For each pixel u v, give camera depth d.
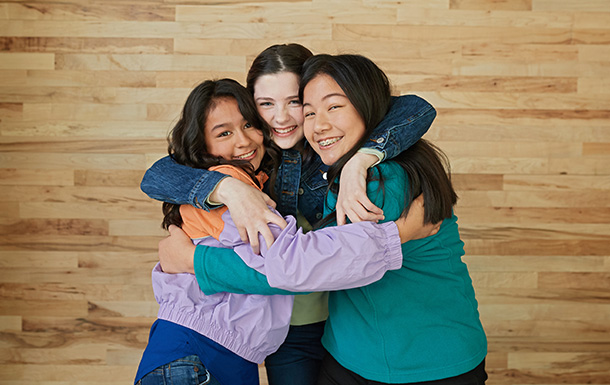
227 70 2.38
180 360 1.29
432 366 1.26
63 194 2.41
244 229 1.26
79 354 2.44
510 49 2.40
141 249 2.42
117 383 2.44
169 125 2.39
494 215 2.43
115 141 2.40
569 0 2.39
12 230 2.42
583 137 2.42
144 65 2.38
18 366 2.43
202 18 2.37
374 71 1.36
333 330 1.37
